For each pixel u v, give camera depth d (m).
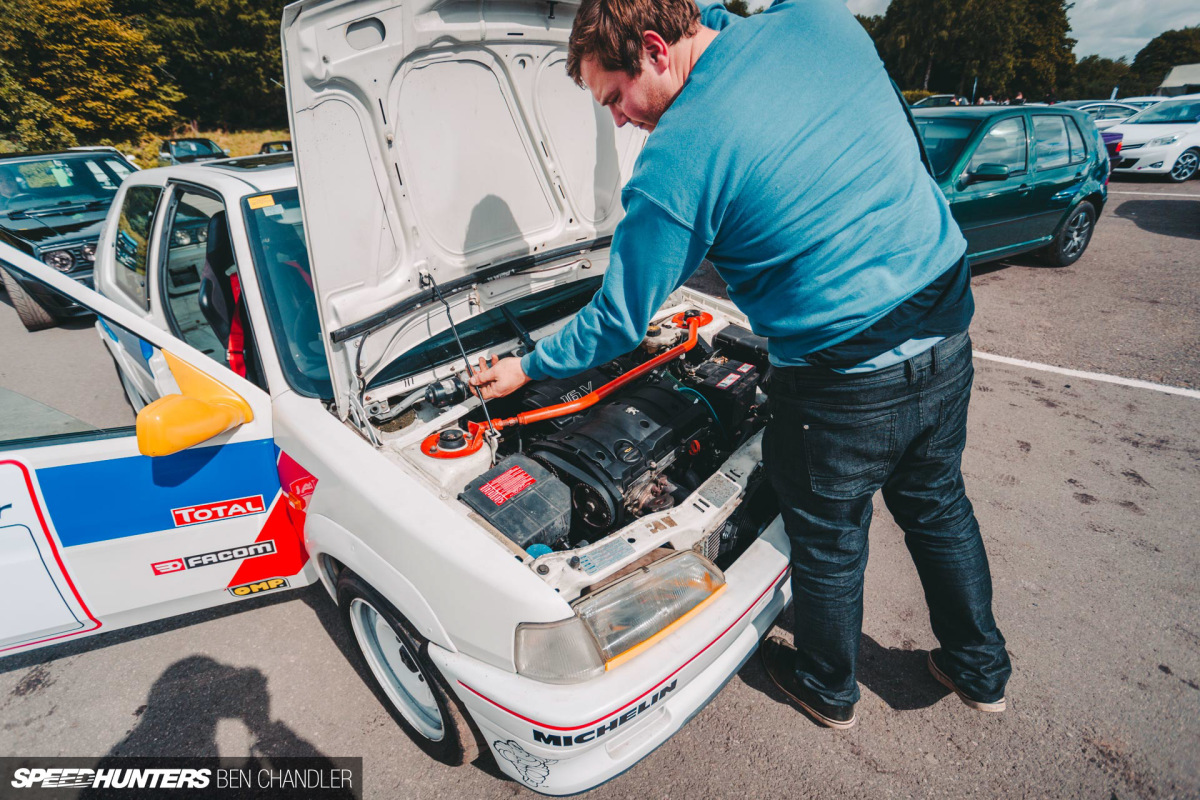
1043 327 5.16
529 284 2.21
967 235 5.56
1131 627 2.40
